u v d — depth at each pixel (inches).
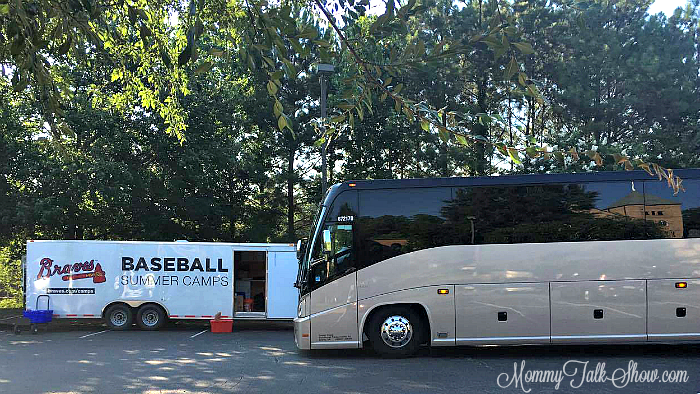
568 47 890.7
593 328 375.2
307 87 946.1
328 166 1019.9
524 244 381.7
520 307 376.8
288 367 362.6
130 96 415.8
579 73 864.9
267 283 655.8
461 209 386.9
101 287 639.1
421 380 312.8
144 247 646.5
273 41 137.6
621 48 866.8
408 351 386.0
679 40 896.9
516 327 376.8
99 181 792.9
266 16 135.3
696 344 446.0
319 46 142.9
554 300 376.8
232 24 194.2
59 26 153.9
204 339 549.6
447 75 850.1
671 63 859.4
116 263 642.8
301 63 939.3
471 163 836.0
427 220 386.6
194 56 138.8
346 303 383.2
